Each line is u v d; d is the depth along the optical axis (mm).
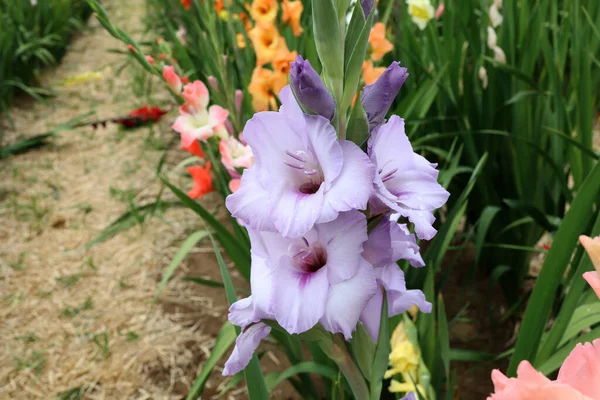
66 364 1738
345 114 651
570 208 959
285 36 1845
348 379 730
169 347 1762
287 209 625
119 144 3037
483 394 1462
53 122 3318
